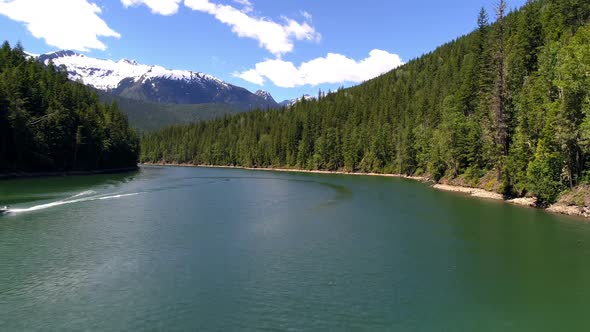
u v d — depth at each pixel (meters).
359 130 152.38
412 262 25.98
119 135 134.62
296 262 25.73
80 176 95.75
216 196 59.41
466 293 20.88
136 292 20.44
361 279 22.75
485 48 94.50
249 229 35.28
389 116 153.50
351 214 43.81
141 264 24.84
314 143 170.25
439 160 85.94
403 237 32.81
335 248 29.23
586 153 46.34
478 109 82.81
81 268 23.95
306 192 67.56
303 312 18.33
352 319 17.70
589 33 54.31
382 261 26.19
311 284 21.86
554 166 48.09
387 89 182.25
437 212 45.38
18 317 17.50
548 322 17.78
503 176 59.03
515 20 101.81
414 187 79.00
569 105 46.19
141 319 17.42
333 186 80.69
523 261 26.33
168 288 21.03
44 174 90.94
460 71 125.12
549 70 59.16
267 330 16.56
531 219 40.94
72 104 111.94
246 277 22.84
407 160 120.19
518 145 55.56
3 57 108.50
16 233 32.31
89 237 31.34
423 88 159.50
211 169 172.25
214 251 28.02
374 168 137.12
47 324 16.88
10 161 83.75
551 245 30.36
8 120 82.38
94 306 18.69
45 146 92.06
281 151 182.00
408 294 20.66
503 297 20.42
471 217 42.09
